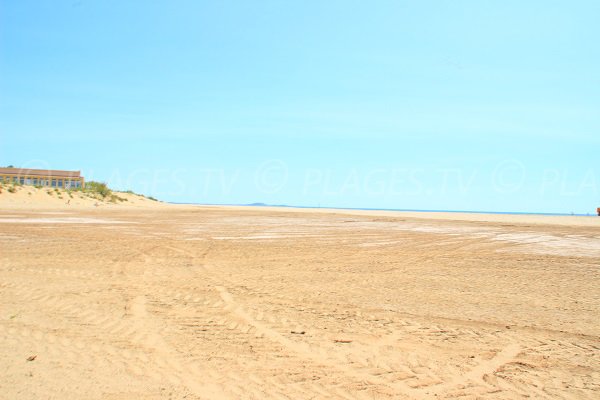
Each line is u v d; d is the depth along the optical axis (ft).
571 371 20.03
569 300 33.53
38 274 37.91
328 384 17.79
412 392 17.39
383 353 21.52
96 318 25.50
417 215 183.21
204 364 19.33
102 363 18.97
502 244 71.72
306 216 151.43
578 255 59.31
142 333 23.15
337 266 47.44
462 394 17.38
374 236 81.71
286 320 26.53
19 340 21.40
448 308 30.48
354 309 29.63
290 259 51.78
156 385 17.04
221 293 33.12
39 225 86.38
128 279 37.27
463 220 142.10
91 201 189.37
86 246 57.21
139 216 131.03
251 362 19.76
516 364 20.70
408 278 41.32
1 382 16.72
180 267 44.27
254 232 85.97
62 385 16.69
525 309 30.60
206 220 120.78
